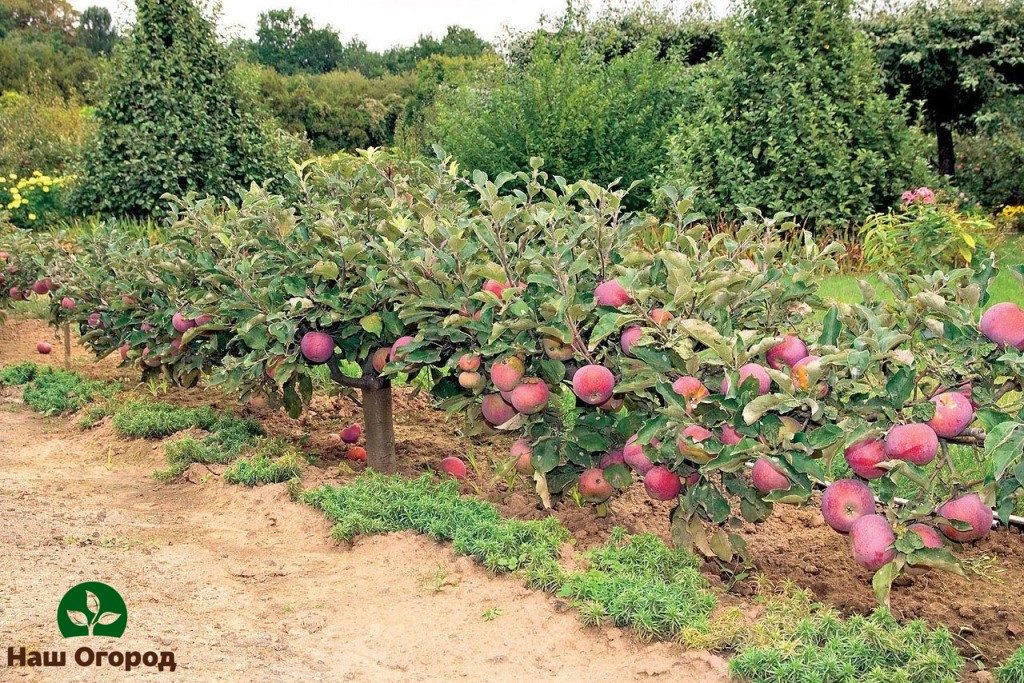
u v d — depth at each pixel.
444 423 6.57
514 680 3.12
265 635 3.42
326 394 7.18
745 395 3.36
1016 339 3.16
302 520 4.53
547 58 13.35
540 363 4.17
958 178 17.83
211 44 12.68
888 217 9.64
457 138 13.82
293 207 5.78
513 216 4.33
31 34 46.47
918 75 16.59
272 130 14.05
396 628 3.49
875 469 3.28
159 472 5.27
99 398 7.11
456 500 4.48
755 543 4.38
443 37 50.81
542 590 3.72
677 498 4.32
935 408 3.23
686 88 14.34
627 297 3.87
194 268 6.00
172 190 12.14
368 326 4.62
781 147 11.66
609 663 3.21
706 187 11.66
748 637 3.23
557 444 4.23
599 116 12.97
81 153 12.95
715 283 3.68
